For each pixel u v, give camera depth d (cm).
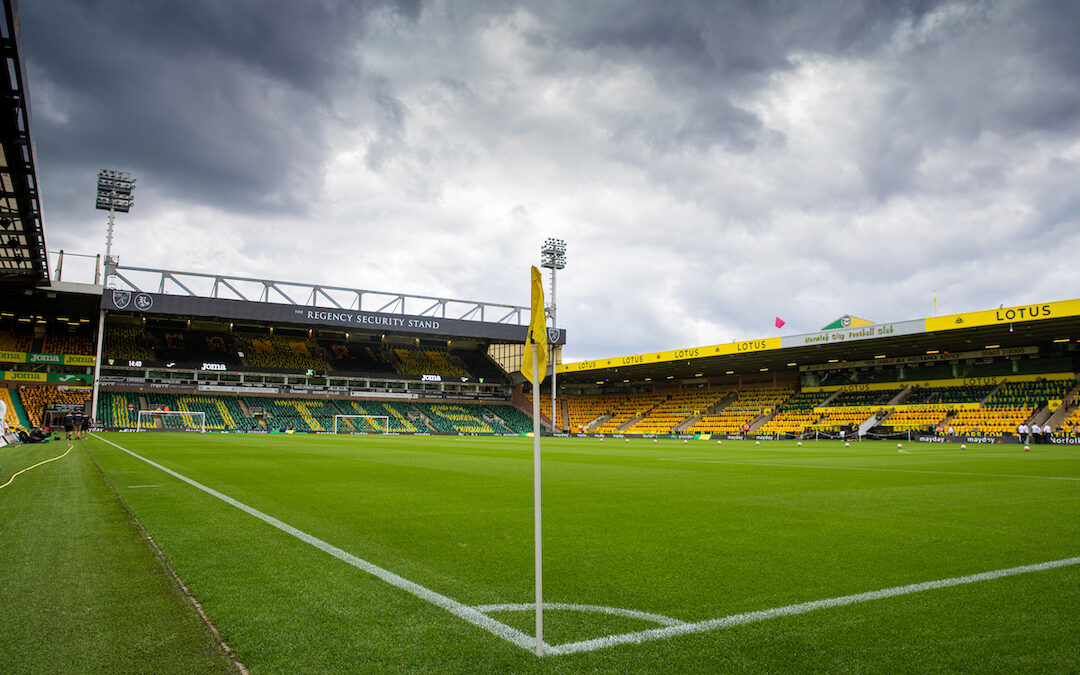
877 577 530
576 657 355
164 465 1661
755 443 4200
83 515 810
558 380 7750
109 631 388
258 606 438
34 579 501
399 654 356
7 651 355
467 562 580
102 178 5456
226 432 5491
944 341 4725
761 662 348
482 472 1594
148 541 653
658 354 5947
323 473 1513
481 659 350
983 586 503
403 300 6981
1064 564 577
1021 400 4669
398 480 1359
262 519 809
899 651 366
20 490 1062
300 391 6644
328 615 422
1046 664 347
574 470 1716
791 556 611
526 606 447
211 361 6291
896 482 1385
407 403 7231
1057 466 1912
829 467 1866
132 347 6044
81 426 3578
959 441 4488
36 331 5934
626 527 777
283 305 6112
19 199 2294
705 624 411
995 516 874
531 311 417
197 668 336
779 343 5075
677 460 2212
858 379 5928
